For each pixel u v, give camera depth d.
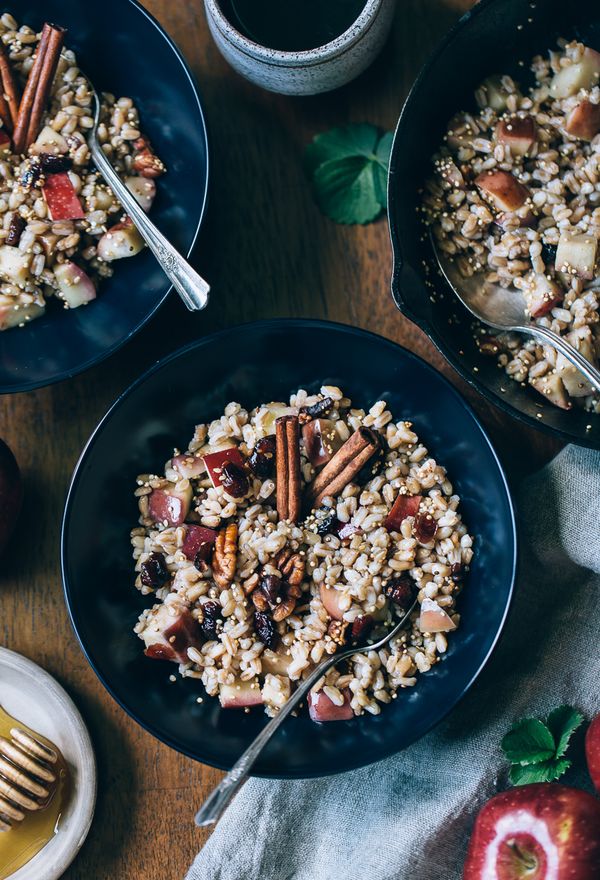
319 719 0.68
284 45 0.69
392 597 0.67
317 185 0.73
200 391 0.71
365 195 0.73
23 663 0.71
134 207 0.70
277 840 0.71
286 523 0.69
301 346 0.69
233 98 0.74
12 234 0.70
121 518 0.71
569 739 0.70
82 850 0.72
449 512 0.69
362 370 0.70
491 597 0.67
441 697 0.67
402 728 0.67
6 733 0.71
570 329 0.69
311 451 0.70
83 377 0.74
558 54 0.70
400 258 0.64
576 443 0.64
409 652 0.68
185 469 0.70
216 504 0.69
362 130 0.73
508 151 0.69
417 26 0.74
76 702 0.72
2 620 0.73
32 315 0.71
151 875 0.71
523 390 0.69
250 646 0.68
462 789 0.70
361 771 0.71
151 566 0.69
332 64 0.68
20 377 0.71
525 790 0.66
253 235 0.74
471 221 0.69
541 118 0.70
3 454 0.70
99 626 0.68
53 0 0.70
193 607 0.69
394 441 0.69
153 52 0.69
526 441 0.73
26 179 0.70
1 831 0.70
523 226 0.70
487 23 0.67
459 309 0.70
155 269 0.71
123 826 0.72
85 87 0.71
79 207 0.70
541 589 0.72
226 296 0.74
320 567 0.68
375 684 0.68
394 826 0.70
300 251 0.74
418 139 0.68
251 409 0.72
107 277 0.72
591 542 0.69
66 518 0.67
